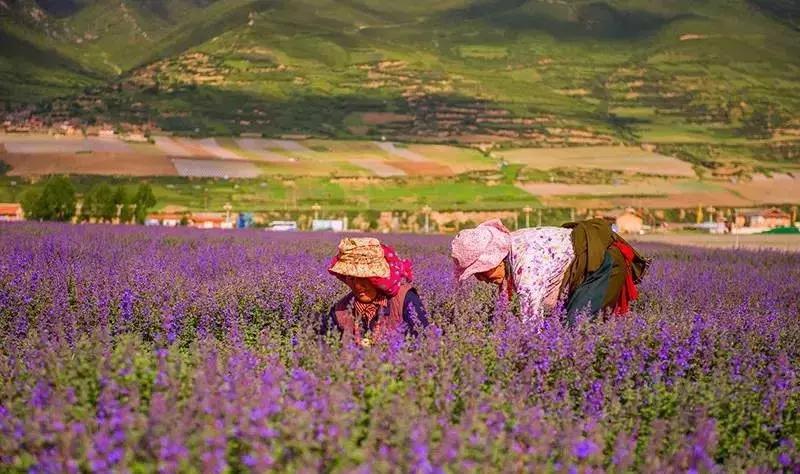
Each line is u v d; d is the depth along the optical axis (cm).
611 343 955
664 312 1259
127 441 585
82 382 723
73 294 1248
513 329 944
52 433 608
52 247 2258
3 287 1288
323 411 634
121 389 702
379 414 673
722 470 704
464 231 1117
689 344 990
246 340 1081
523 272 1081
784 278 2245
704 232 14025
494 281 1129
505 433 650
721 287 1827
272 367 768
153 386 718
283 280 1335
